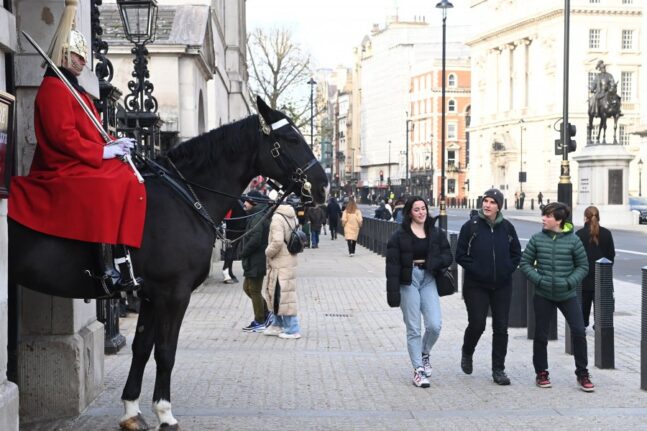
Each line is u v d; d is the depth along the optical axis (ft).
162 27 64.64
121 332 39.88
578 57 282.77
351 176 518.78
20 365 23.24
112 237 18.71
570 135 70.79
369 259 90.43
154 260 20.27
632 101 284.61
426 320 28.66
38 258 18.71
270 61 180.75
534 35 302.04
